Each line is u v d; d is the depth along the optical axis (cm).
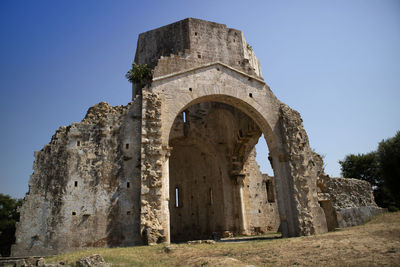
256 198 3819
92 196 2152
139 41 3238
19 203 4900
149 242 2022
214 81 2705
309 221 2500
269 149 2839
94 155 2248
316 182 2834
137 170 2277
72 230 2052
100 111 2514
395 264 1100
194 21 2961
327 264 1205
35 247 1973
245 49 3197
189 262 1454
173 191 3891
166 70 2577
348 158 5494
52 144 2219
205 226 3719
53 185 2120
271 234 3331
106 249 1908
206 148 3703
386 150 3778
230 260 1378
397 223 2144
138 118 2409
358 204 3122
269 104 2858
